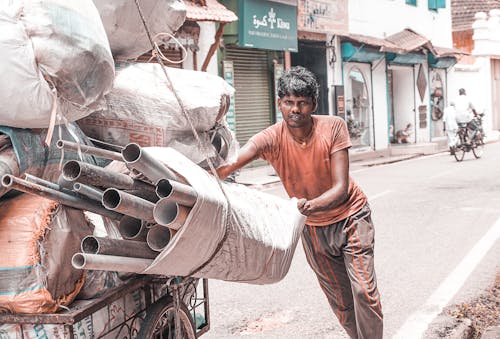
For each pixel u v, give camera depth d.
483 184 12.69
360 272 3.61
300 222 3.29
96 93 2.85
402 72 24.56
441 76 26.64
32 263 2.56
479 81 29.59
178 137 3.24
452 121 18.30
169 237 2.50
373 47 20.42
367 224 3.69
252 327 5.04
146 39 3.78
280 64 17.00
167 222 2.37
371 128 21.39
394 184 13.28
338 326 5.04
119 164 3.19
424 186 12.73
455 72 27.72
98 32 2.80
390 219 9.23
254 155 3.54
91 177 2.42
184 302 3.48
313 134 3.53
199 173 2.62
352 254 3.63
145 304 3.14
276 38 16.11
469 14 33.38
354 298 3.63
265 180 14.21
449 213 9.54
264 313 5.37
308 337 4.80
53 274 2.62
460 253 7.16
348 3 20.17
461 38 33.22
